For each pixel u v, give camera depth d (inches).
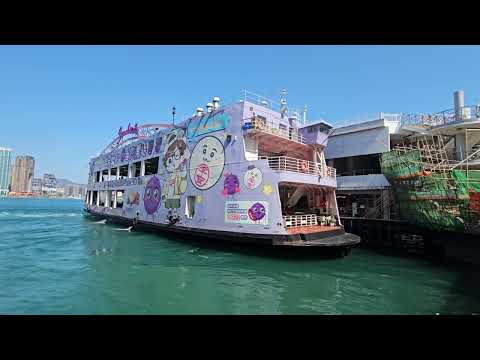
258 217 577.6
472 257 596.4
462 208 585.0
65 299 342.6
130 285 401.1
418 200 711.1
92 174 1508.4
